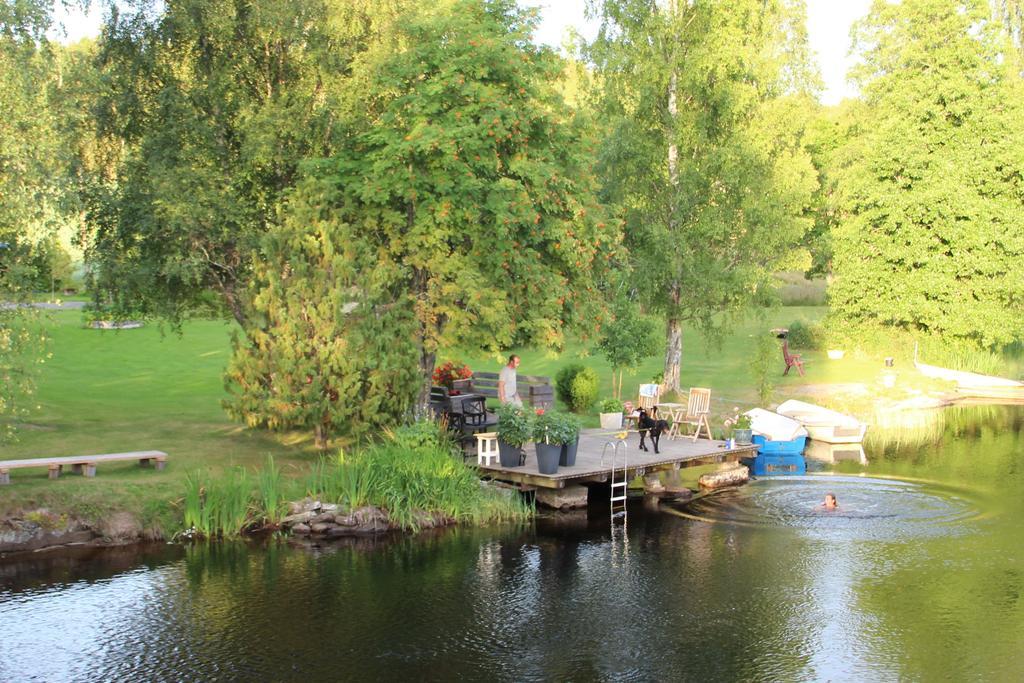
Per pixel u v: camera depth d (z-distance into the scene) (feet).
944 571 48.57
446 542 53.83
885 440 89.10
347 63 72.02
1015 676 36.09
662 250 92.89
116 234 70.28
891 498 64.44
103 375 105.91
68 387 94.99
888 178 132.46
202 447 64.39
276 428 70.28
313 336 61.93
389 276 65.10
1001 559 50.47
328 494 56.29
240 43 71.72
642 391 81.61
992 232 123.03
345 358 60.75
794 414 88.84
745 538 54.95
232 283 74.23
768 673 36.47
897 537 54.90
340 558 50.55
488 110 62.75
